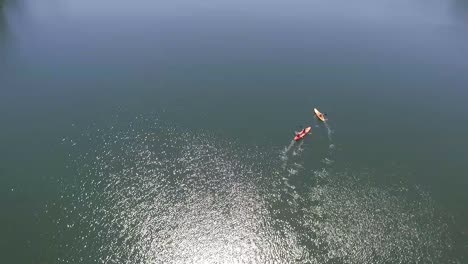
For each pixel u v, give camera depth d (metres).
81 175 72.62
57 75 100.94
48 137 80.88
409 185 73.31
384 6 158.88
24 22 128.38
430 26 140.75
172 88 98.94
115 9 143.12
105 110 89.56
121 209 67.00
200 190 71.31
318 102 95.69
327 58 115.88
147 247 61.75
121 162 76.06
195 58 112.94
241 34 128.62
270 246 62.81
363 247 62.38
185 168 75.62
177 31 128.50
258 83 102.56
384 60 115.88
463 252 61.69
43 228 62.88
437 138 85.44
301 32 131.88
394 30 136.25
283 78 105.12
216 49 118.38
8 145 78.25
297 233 64.50
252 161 77.81
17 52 109.88
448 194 71.62
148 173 74.00
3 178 70.88
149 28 129.50
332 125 87.81
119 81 100.31
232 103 94.31
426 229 65.12
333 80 105.00
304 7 154.38
